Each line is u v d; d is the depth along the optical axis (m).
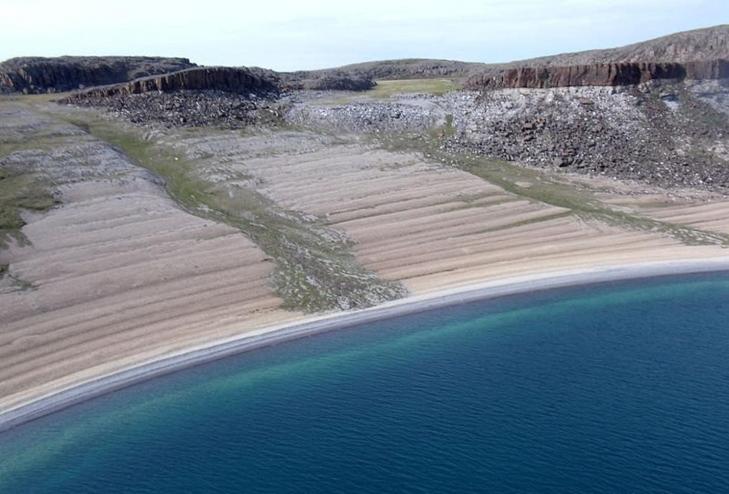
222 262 72.81
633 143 113.12
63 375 54.88
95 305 64.19
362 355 59.50
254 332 62.56
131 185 86.38
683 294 72.19
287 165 100.56
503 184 100.00
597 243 84.19
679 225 90.31
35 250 70.12
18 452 46.31
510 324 65.56
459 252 80.62
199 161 98.38
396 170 101.88
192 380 55.19
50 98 113.50
